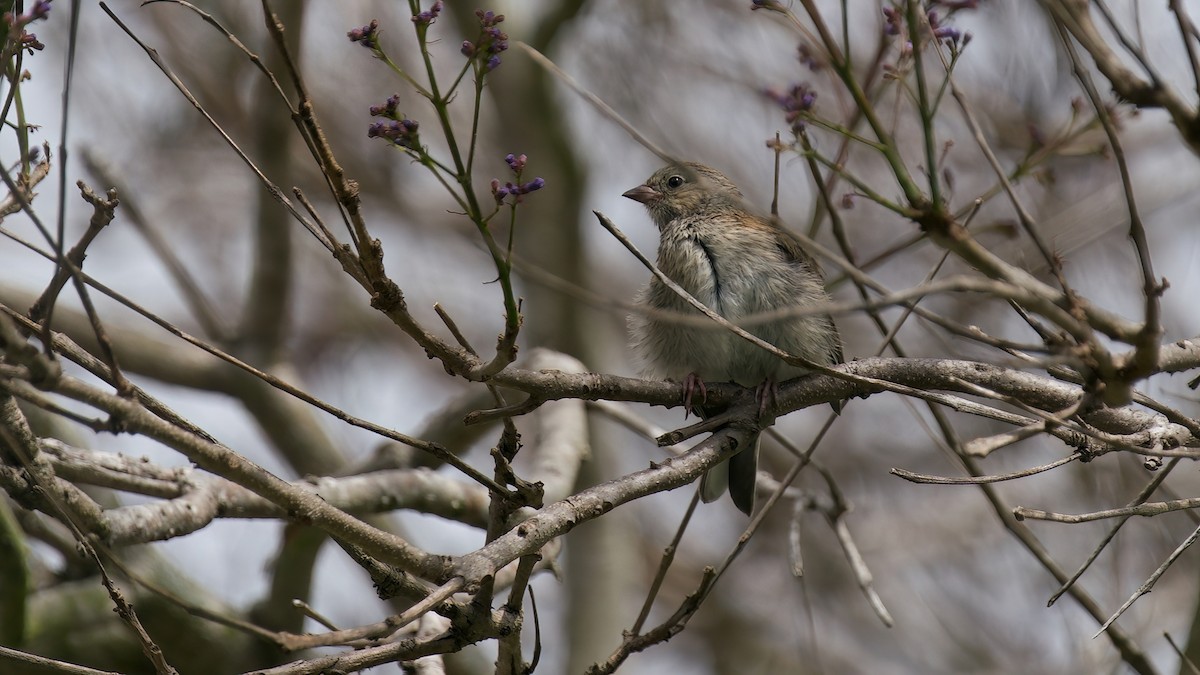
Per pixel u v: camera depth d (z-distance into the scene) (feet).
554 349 52.19
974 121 17.24
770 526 63.16
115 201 17.53
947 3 22.67
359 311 60.80
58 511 19.80
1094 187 48.06
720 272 32.09
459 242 62.59
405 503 32.40
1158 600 49.01
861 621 60.64
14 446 19.17
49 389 15.92
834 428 62.59
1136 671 28.63
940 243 17.03
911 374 25.05
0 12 18.38
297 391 18.11
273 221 42.19
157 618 34.09
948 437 27.91
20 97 19.35
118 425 16.44
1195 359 22.85
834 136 42.01
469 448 38.14
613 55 57.77
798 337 31.63
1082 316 17.40
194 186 57.00
